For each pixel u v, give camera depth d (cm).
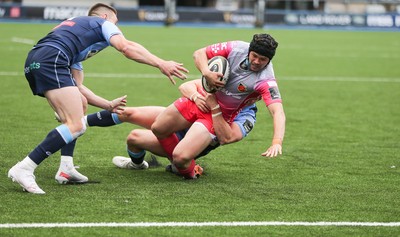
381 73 6106
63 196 2048
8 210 1888
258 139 3130
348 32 12325
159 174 2406
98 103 2297
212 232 1755
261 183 2300
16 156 2597
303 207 2009
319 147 2986
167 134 2334
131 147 2405
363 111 4038
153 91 4628
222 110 2291
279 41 9781
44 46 2092
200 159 2669
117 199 2033
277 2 14225
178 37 9538
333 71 6206
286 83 5322
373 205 2056
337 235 1766
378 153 2883
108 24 2141
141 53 2061
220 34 10319
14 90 4394
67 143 2083
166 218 1858
